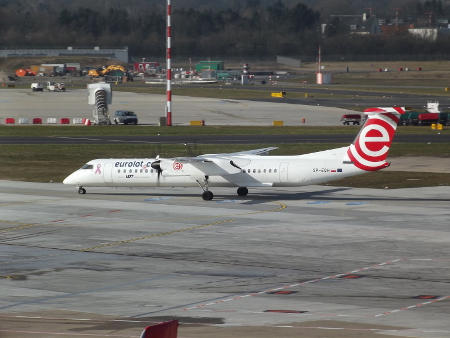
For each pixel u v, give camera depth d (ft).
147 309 285.84
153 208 577.43
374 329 247.70
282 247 413.39
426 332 242.99
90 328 255.91
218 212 552.82
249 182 606.55
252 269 359.87
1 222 514.68
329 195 645.51
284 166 597.11
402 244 415.85
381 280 331.57
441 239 428.97
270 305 288.51
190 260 384.27
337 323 257.14
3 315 278.05
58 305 294.66
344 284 324.80
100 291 319.27
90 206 589.73
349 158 584.40
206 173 615.16
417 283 324.60
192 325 258.37
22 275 353.51
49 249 419.95
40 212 559.38
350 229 467.52
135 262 381.81
